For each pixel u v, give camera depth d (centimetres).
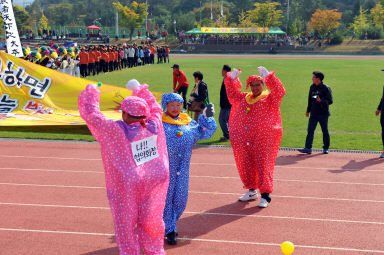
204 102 1128
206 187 796
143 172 452
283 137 1203
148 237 477
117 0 16550
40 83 1381
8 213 675
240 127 670
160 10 16200
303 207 697
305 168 912
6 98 1365
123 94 1373
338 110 1634
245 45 7181
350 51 7012
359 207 697
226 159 987
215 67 3622
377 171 889
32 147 1079
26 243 574
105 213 676
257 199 735
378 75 2983
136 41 8150
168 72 3152
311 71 3316
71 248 559
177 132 548
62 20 16138
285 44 7200
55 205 709
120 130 439
